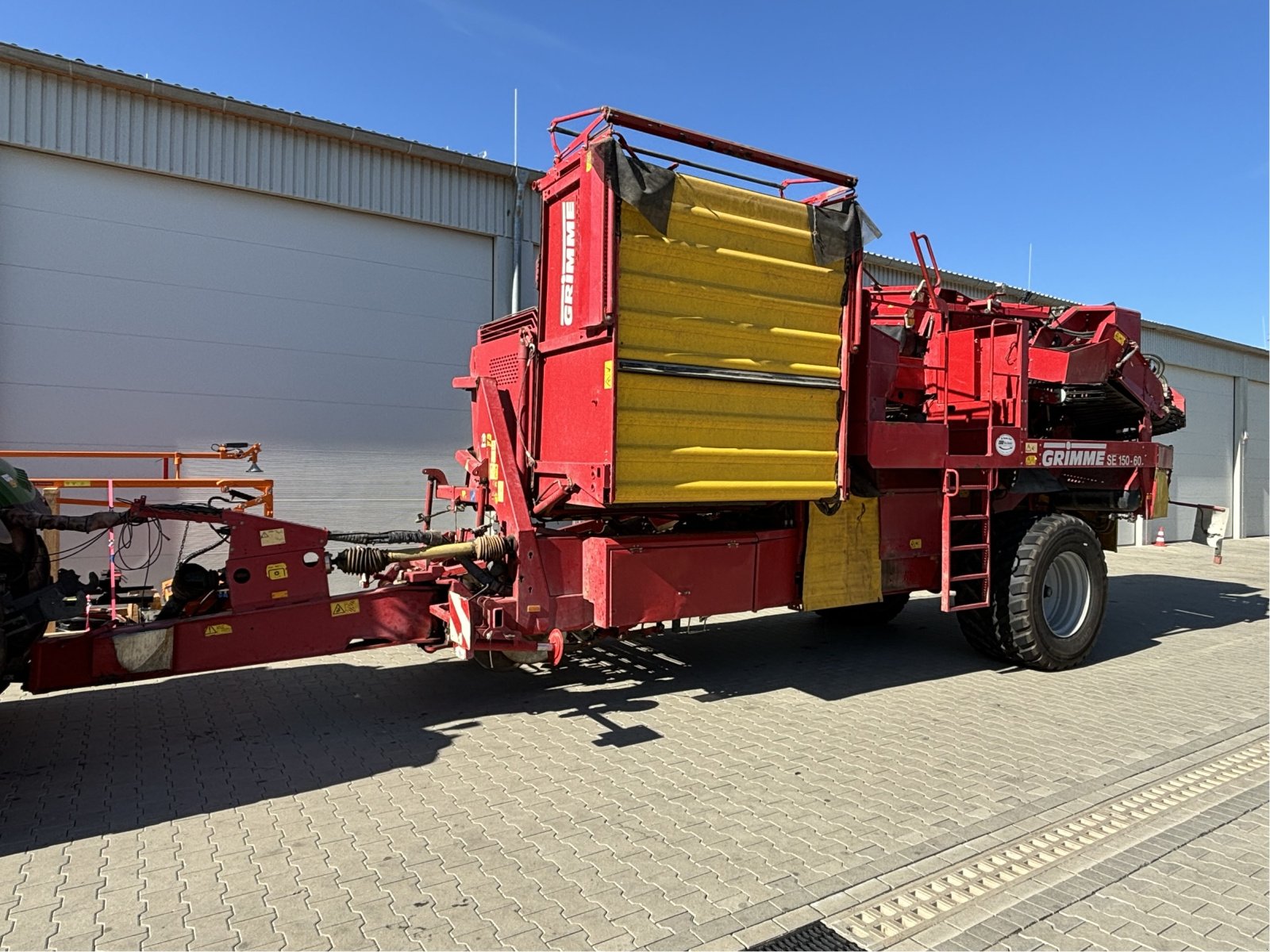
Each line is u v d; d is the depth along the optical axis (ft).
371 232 30.27
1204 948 9.23
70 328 25.17
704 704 18.12
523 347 17.42
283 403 28.66
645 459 14.94
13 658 12.74
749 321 16.08
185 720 16.37
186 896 9.82
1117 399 24.22
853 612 26.58
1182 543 63.36
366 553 15.64
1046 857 11.37
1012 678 20.94
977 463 20.18
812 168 16.89
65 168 25.05
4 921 9.23
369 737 15.55
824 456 17.40
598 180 14.39
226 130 27.17
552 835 11.59
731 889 10.23
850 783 13.78
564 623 16.39
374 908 9.61
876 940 9.23
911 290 21.65
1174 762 15.14
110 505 17.03
